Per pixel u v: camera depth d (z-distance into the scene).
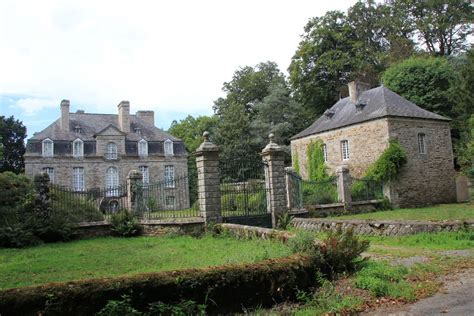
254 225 14.48
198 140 50.97
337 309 5.29
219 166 14.92
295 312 5.34
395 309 5.24
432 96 31.16
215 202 13.91
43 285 4.76
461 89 25.06
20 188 14.88
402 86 32.53
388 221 11.68
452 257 7.93
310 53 40.22
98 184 39.56
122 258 9.48
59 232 13.45
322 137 28.50
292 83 41.88
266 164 15.47
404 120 24.19
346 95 37.44
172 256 9.35
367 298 5.65
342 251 6.74
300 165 30.81
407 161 23.77
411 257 8.17
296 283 5.98
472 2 36.41
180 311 4.92
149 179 41.78
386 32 41.56
